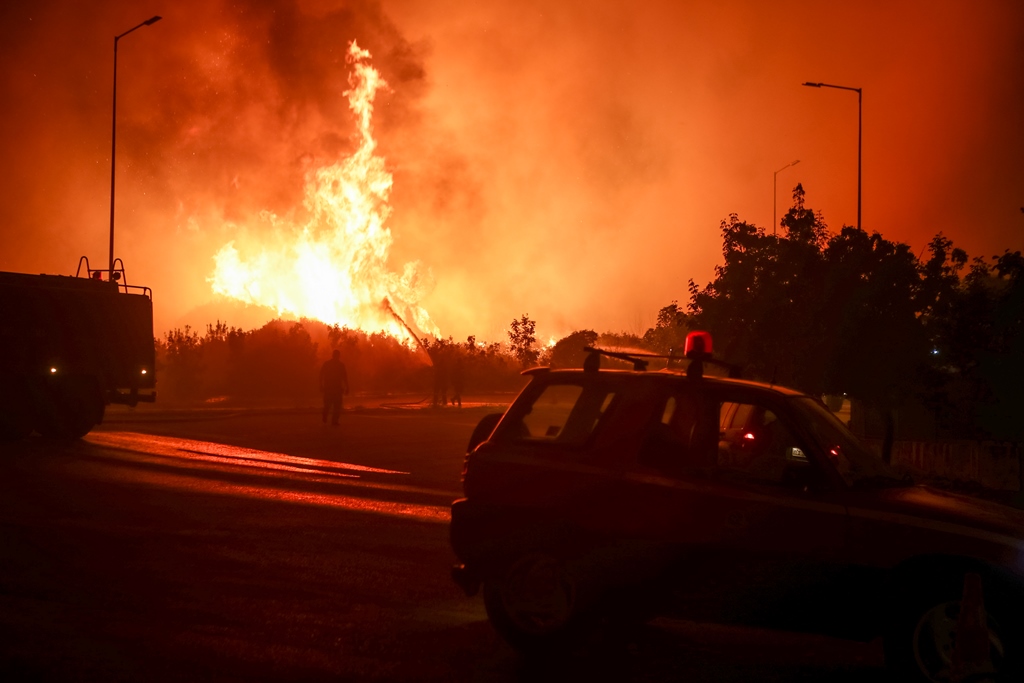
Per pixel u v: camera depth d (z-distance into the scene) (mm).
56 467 14781
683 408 6668
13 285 18578
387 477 15750
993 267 14961
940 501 6117
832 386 17703
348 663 6164
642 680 6008
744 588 5988
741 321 18391
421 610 7465
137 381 20562
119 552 8984
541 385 6879
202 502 11984
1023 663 5520
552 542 6348
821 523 5898
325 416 24797
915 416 19000
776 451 6758
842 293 18000
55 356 19016
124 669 5895
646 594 6156
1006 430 14797
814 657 6641
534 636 6344
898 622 5727
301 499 12680
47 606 7184
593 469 6363
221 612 7188
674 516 6133
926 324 18062
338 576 8414
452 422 27109
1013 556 5641
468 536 6590
